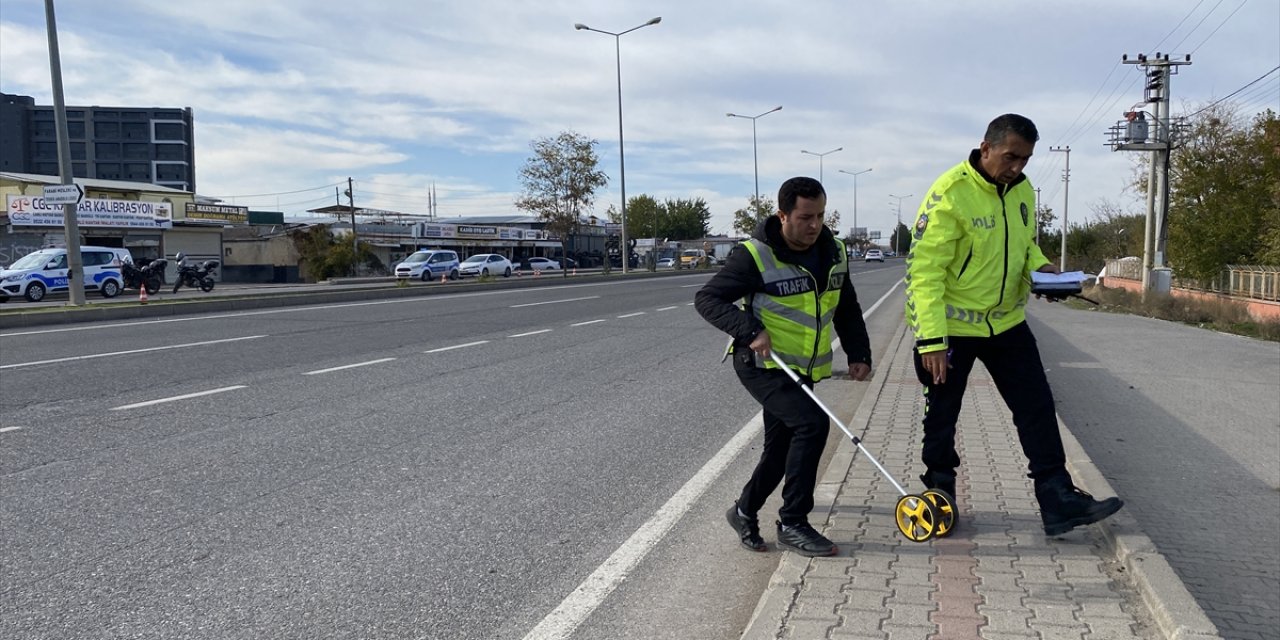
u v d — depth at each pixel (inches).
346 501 215.2
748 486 179.5
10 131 3555.6
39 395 347.9
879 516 187.8
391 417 314.8
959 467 226.5
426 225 2573.8
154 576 167.8
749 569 174.1
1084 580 151.1
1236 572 188.7
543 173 2050.9
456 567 173.9
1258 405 386.9
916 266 164.2
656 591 163.3
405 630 146.1
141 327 633.6
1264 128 1365.7
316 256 2003.0
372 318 719.7
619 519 204.5
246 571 170.7
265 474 237.9
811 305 161.8
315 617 150.6
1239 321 956.0
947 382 174.1
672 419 318.0
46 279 1105.4
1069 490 167.9
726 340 570.6
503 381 397.7
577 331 625.0
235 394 355.6
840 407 348.2
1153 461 283.3
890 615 137.3
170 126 3663.9
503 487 229.1
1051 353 580.1
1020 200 166.7
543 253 3102.9
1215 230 1376.7
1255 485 255.9
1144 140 1309.1
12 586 162.7
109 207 1576.0
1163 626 131.0
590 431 297.1
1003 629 132.3
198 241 1822.1
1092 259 2429.9
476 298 1039.6
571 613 153.3
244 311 807.7
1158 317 1013.8
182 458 253.8
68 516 201.6
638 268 3024.1
